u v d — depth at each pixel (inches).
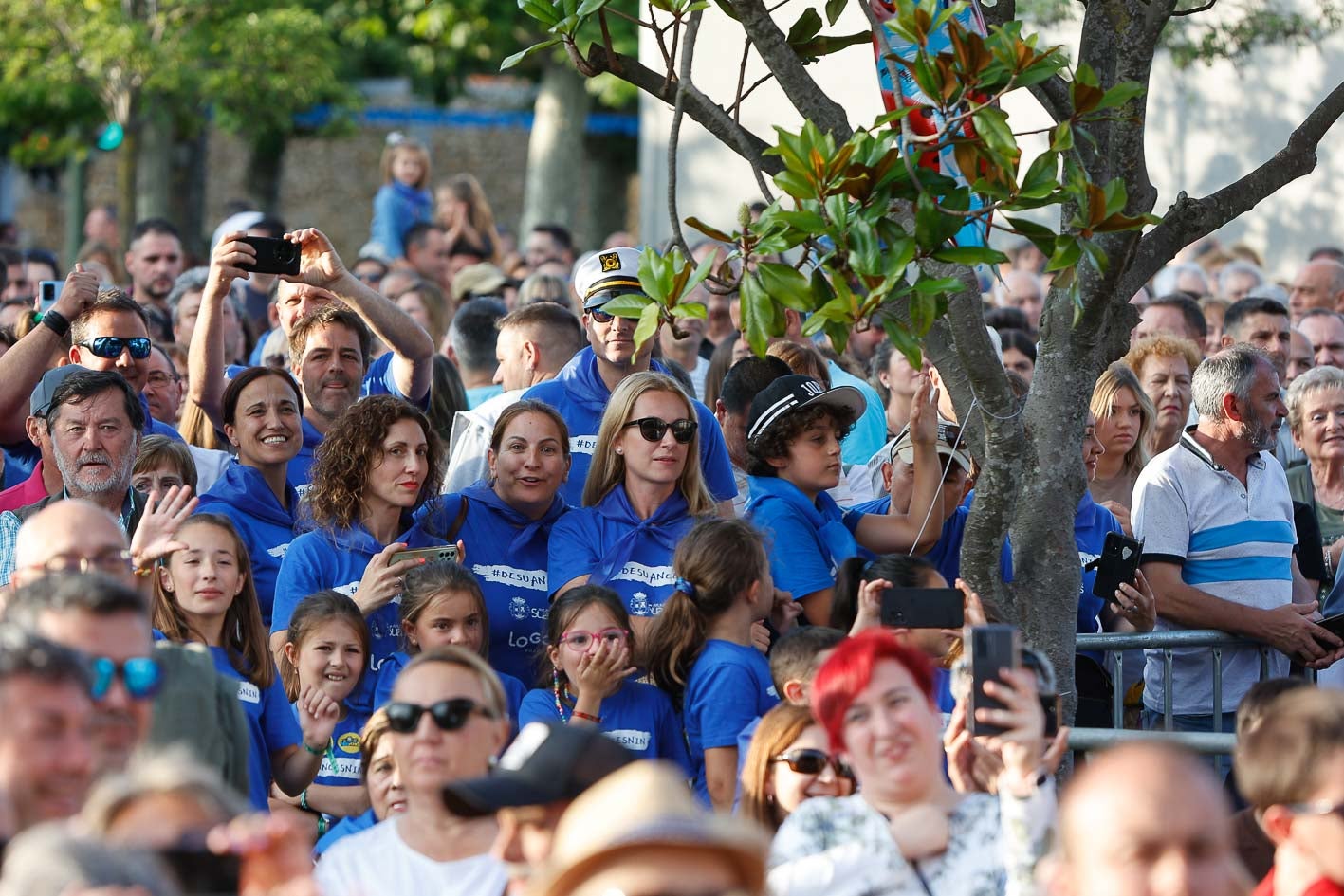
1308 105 1275.8
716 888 267.0
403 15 2723.9
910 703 382.6
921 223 414.9
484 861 388.5
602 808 274.2
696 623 522.9
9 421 657.6
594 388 671.8
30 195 2928.2
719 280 439.2
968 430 502.0
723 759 501.4
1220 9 991.6
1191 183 1314.0
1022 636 489.4
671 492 594.2
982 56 412.5
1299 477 771.4
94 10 1827.0
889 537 591.2
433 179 3198.8
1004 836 373.7
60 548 415.2
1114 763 301.1
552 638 519.5
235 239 672.4
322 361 674.2
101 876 252.2
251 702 505.4
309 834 492.4
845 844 377.4
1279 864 365.7
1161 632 600.4
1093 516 695.7
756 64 1182.3
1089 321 484.7
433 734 391.9
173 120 2130.9
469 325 856.9
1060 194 424.5
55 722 308.8
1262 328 890.7
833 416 586.6
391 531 580.4
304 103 2091.5
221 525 511.5
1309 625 602.5
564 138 2559.1
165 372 746.2
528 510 600.4
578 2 465.1
